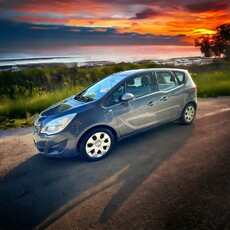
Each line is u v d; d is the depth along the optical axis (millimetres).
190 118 5367
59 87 10953
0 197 2932
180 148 4105
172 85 4812
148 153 3980
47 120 3682
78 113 3590
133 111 4066
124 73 4516
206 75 15117
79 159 3924
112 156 3943
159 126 5086
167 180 3059
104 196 2803
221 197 2609
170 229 2191
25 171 3605
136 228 2238
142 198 2701
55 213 2559
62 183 3178
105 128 3807
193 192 2740
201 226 2201
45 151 3676
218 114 6363
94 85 4664
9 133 5707
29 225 2402
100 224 2332
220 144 4176
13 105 8070
